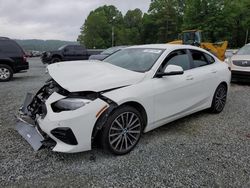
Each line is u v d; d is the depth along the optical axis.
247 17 60.19
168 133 4.71
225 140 4.46
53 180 3.18
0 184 3.07
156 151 3.98
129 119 3.88
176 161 3.70
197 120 5.47
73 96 3.50
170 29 74.56
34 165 3.48
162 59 4.49
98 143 3.74
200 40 17.69
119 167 3.50
